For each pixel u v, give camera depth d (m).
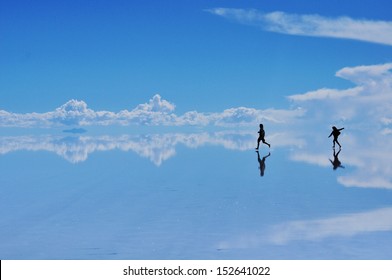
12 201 16.08
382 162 27.33
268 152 34.78
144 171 23.94
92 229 12.23
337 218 13.11
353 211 13.98
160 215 13.72
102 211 14.38
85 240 11.28
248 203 15.33
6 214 14.07
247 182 19.86
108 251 10.48
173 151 36.38
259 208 14.53
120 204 15.44
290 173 22.62
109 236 11.59
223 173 22.88
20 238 11.52
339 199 15.86
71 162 28.53
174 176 21.97
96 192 17.77
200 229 12.11
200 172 23.34
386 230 11.81
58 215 13.88
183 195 16.92
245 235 11.51
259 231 11.84
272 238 11.23
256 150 36.12
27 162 28.62
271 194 16.95
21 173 23.45
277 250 10.37
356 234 11.49
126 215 13.79
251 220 12.98
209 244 10.84
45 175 22.64
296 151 35.50
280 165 26.12
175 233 11.77
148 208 14.73
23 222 13.07
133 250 10.52
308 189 17.92
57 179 21.31
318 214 13.59
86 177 21.88
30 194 17.44
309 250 10.34
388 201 15.45
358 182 19.64
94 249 10.62
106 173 23.27
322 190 17.67
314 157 30.53
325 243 10.80
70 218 13.48
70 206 15.19
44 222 13.04
